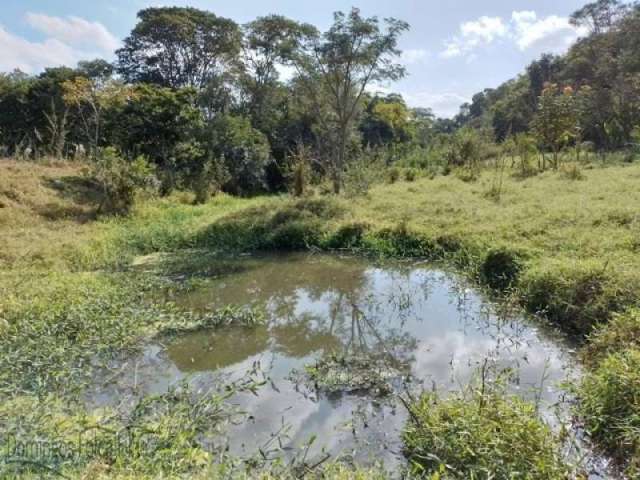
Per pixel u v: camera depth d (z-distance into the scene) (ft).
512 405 11.60
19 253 27.71
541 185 44.21
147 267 30.01
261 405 13.61
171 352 17.76
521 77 157.07
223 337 19.25
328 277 28.17
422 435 11.06
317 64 69.62
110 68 93.30
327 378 14.90
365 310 22.49
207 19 91.45
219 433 12.14
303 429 12.36
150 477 9.00
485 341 17.89
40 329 17.87
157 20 86.79
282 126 92.84
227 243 35.70
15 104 79.25
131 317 19.84
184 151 63.46
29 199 39.45
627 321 15.01
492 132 74.64
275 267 30.27
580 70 106.52
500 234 27.71
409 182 61.72
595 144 90.22
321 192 53.21
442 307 22.11
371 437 11.96
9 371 14.84
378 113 113.91
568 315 18.16
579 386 13.38
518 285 21.35
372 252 32.09
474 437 10.36
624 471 10.17
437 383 14.53
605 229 24.91
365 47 65.72
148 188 48.83
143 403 12.35
